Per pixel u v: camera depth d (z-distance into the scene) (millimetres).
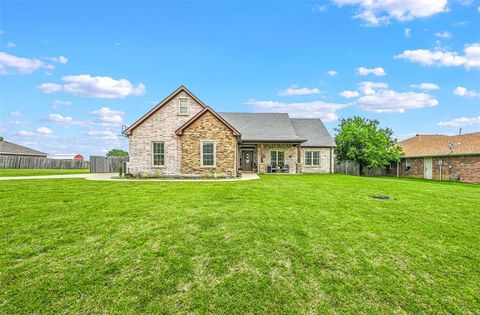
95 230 4867
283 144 22859
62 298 2943
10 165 30109
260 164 22797
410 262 3912
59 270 3479
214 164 16203
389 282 3398
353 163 26500
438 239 4781
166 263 3705
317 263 3818
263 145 23062
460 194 9648
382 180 15867
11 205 6645
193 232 4824
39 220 5395
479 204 7676
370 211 6645
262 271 3564
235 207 6734
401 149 25359
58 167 33156
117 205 6801
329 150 24625
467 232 5152
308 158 24516
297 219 5770
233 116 25734
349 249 4281
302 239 4633
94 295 3010
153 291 3105
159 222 5367
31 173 19594
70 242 4328
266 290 3174
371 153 24953
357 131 25984
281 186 11227
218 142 16234
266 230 5004
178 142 16156
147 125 16266
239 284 3270
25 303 2842
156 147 16344
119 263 3674
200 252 4039
